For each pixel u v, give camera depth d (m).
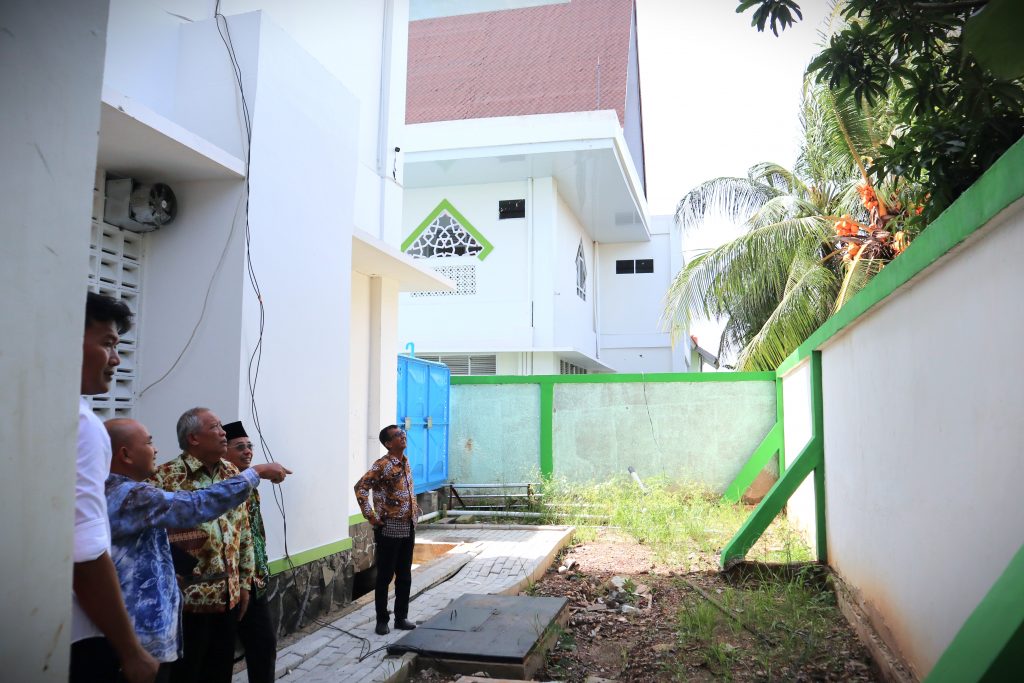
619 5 21.72
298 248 6.33
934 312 4.53
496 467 14.05
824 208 15.67
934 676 2.79
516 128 17.17
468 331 18.95
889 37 4.67
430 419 12.34
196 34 5.91
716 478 13.54
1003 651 2.45
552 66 21.34
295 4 7.46
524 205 19.08
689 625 6.32
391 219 9.51
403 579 6.05
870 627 5.91
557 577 8.56
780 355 13.68
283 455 6.02
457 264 19.25
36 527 1.73
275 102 6.01
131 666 2.25
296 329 6.25
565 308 20.22
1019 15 2.58
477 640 5.46
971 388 3.90
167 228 5.71
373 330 9.31
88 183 1.88
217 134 5.74
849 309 6.59
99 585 2.21
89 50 1.89
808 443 8.52
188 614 3.62
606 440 13.90
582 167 18.11
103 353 2.50
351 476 8.63
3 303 1.66
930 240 4.32
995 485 3.58
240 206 5.61
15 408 1.68
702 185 16.92
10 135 1.68
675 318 15.44
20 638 1.69
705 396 13.70
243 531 4.00
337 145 7.04
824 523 8.30
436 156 17.53
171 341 5.61
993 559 3.60
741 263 14.46
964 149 5.12
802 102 13.11
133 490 2.80
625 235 24.62
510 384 14.18
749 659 5.62
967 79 4.49
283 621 5.90
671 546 9.70
